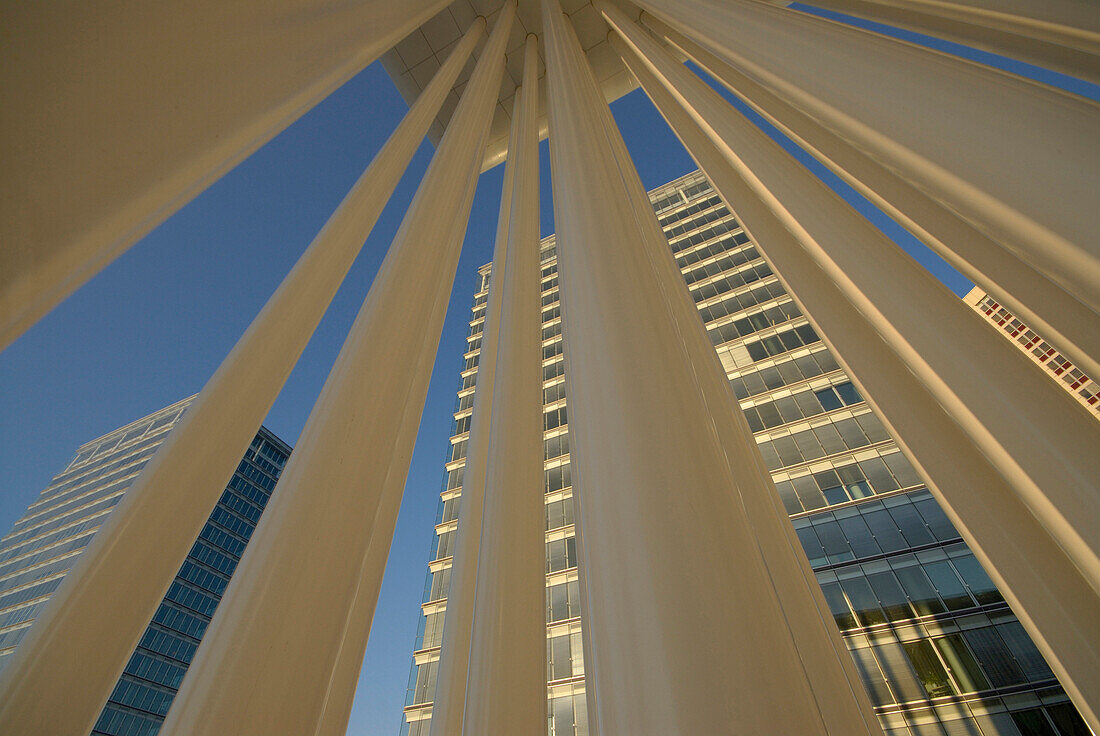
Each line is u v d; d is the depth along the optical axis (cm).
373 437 375
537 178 912
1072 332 298
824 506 2934
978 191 251
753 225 738
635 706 149
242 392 396
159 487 325
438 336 677
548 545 3338
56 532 8081
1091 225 206
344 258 545
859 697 316
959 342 365
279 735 233
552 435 3938
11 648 6719
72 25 130
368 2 346
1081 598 324
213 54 177
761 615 163
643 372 256
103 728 5906
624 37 1081
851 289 473
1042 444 291
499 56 1018
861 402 3244
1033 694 2170
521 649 379
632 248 371
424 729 3020
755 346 3841
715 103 767
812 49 407
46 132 124
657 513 192
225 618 267
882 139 317
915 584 2558
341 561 304
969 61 303
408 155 704
